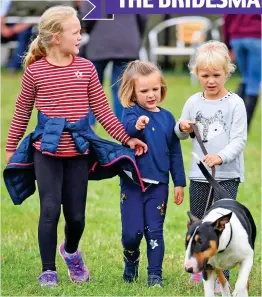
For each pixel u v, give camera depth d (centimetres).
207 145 833
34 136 827
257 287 852
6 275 891
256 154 1545
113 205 1211
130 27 1451
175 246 1011
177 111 2020
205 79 823
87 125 835
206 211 802
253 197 1241
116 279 882
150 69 840
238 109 826
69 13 822
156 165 839
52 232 826
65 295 812
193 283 858
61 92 823
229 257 741
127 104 848
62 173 832
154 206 843
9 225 1105
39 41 830
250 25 1570
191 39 2878
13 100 2242
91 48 1459
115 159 825
